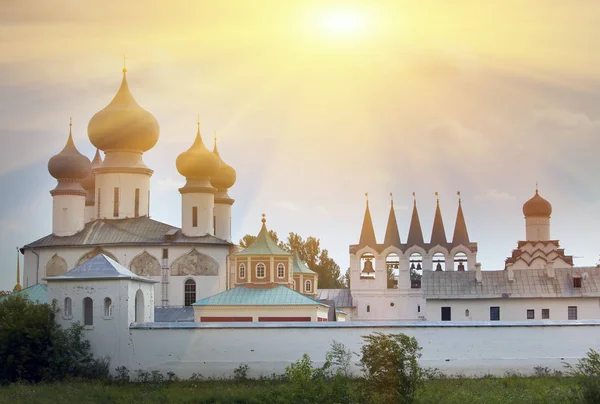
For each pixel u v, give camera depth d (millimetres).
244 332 93500
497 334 92812
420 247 167750
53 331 92750
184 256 126500
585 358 83125
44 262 128000
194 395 80812
